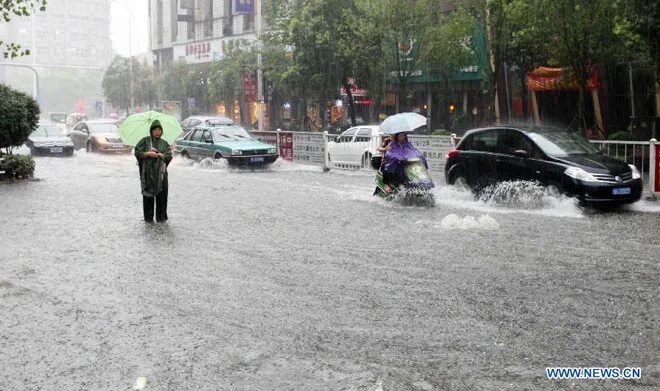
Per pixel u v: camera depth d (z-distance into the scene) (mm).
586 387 4582
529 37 20656
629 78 25641
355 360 5113
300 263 8445
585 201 12469
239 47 46469
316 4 30812
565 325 5867
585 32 19766
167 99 55188
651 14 16141
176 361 5152
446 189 15500
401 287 7203
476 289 7086
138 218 12398
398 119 14008
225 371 4945
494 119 29203
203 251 9281
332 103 36312
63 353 5359
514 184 13672
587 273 7746
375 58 30094
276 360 5141
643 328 5762
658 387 4578
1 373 4961
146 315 6324
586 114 26844
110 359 5211
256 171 22250
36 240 10234
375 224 11406
